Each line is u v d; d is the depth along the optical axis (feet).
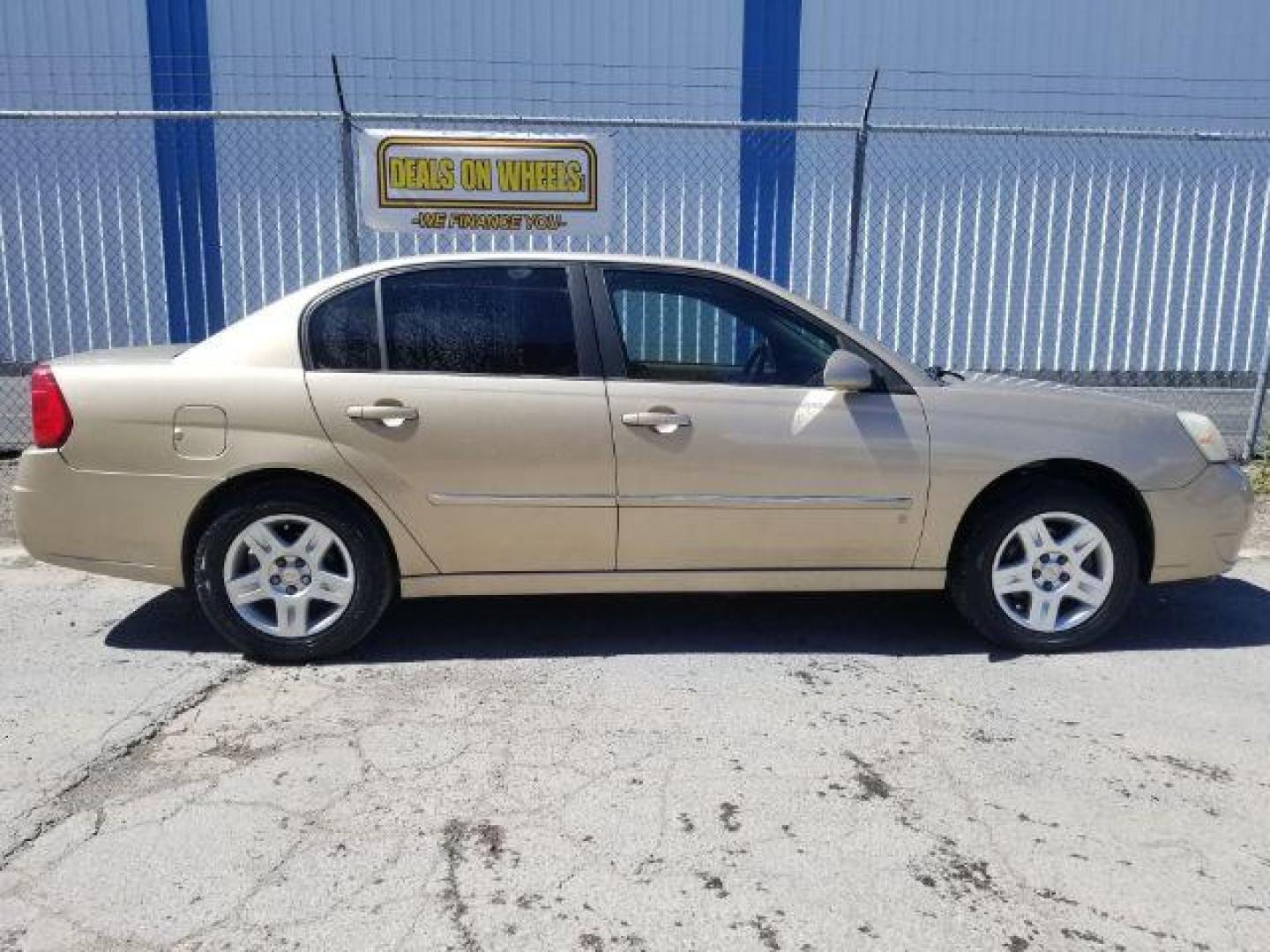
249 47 33.88
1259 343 35.68
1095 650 14.47
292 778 10.60
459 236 30.45
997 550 13.98
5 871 8.96
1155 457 14.06
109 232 32.96
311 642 13.48
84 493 13.15
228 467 13.02
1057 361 35.32
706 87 34.71
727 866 9.14
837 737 11.66
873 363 13.88
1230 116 35.65
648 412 13.38
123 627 15.14
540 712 12.23
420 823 9.76
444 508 13.28
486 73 34.50
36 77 33.65
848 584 14.08
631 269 13.89
